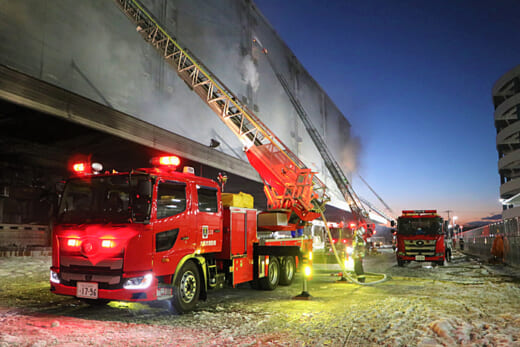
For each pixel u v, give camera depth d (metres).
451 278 12.60
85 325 5.59
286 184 12.30
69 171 31.08
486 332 4.95
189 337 5.00
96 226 6.04
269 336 5.04
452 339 4.64
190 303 6.73
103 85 29.17
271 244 9.58
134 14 14.86
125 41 31.67
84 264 6.04
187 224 6.82
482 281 11.52
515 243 16.78
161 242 6.24
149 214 6.05
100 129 25.45
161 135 30.97
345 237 20.23
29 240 23.61
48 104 22.23
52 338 4.65
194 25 41.91
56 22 25.80
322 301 7.94
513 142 65.31
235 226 8.38
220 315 6.47
